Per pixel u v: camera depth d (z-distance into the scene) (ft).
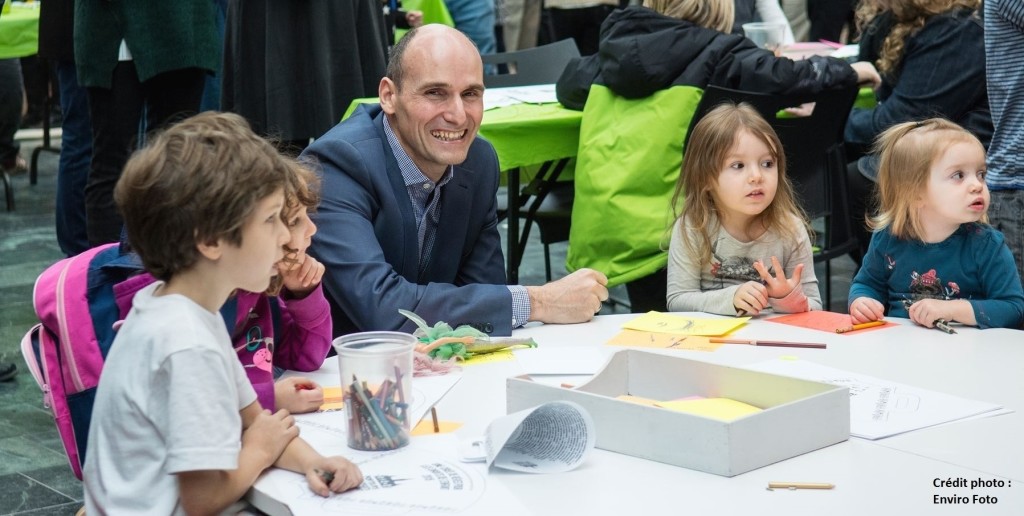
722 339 6.72
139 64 13.34
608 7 20.81
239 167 4.37
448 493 4.33
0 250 18.04
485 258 8.18
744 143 7.92
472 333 6.36
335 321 7.41
